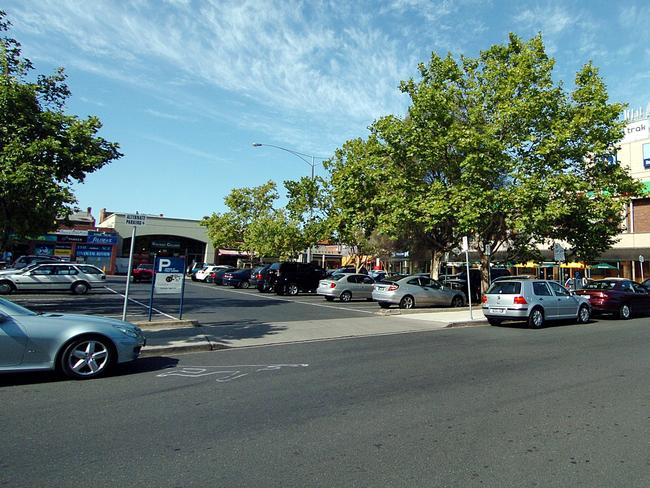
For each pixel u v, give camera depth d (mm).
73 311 16188
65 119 13680
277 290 27094
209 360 8914
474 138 18219
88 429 5031
